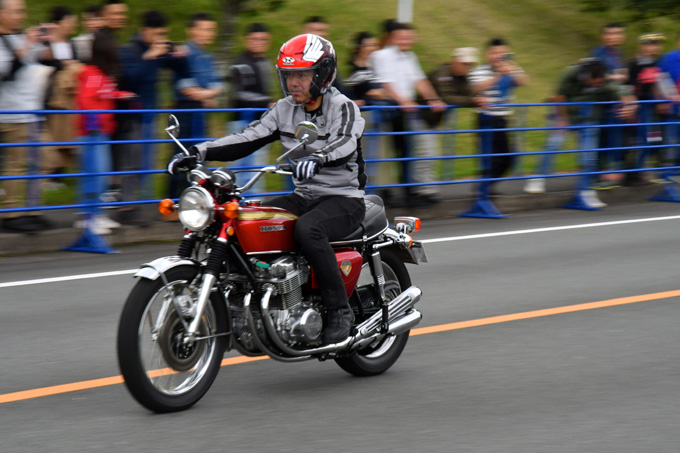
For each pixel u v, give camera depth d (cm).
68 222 1158
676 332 779
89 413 570
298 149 622
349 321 617
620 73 1602
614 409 580
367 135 1336
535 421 557
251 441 523
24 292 915
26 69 1133
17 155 1094
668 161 1677
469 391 620
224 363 688
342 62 2128
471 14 2547
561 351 719
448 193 1458
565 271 1038
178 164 591
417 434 535
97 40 1153
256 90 1238
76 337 758
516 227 1342
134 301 541
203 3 2142
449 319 824
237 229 568
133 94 1181
